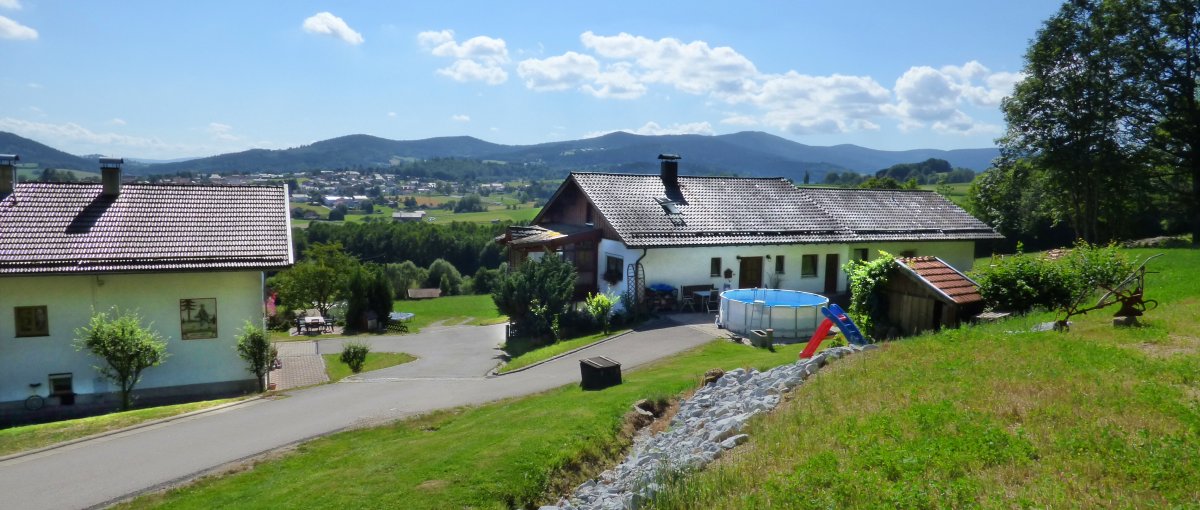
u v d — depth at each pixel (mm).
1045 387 8375
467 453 9734
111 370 17438
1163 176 39219
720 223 28594
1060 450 6488
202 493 9500
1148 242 35656
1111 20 35875
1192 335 10914
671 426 11070
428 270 80062
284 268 18469
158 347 17078
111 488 9695
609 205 28250
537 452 9688
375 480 8977
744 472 7320
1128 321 12055
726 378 12578
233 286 18547
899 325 15914
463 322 39250
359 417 13211
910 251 31953
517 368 18438
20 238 17828
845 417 8289
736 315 22125
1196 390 8016
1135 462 6023
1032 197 47531
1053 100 37562
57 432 12617
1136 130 37219
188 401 18016
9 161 19578
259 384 18453
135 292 17812
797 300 23062
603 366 14055
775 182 34094
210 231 19500
